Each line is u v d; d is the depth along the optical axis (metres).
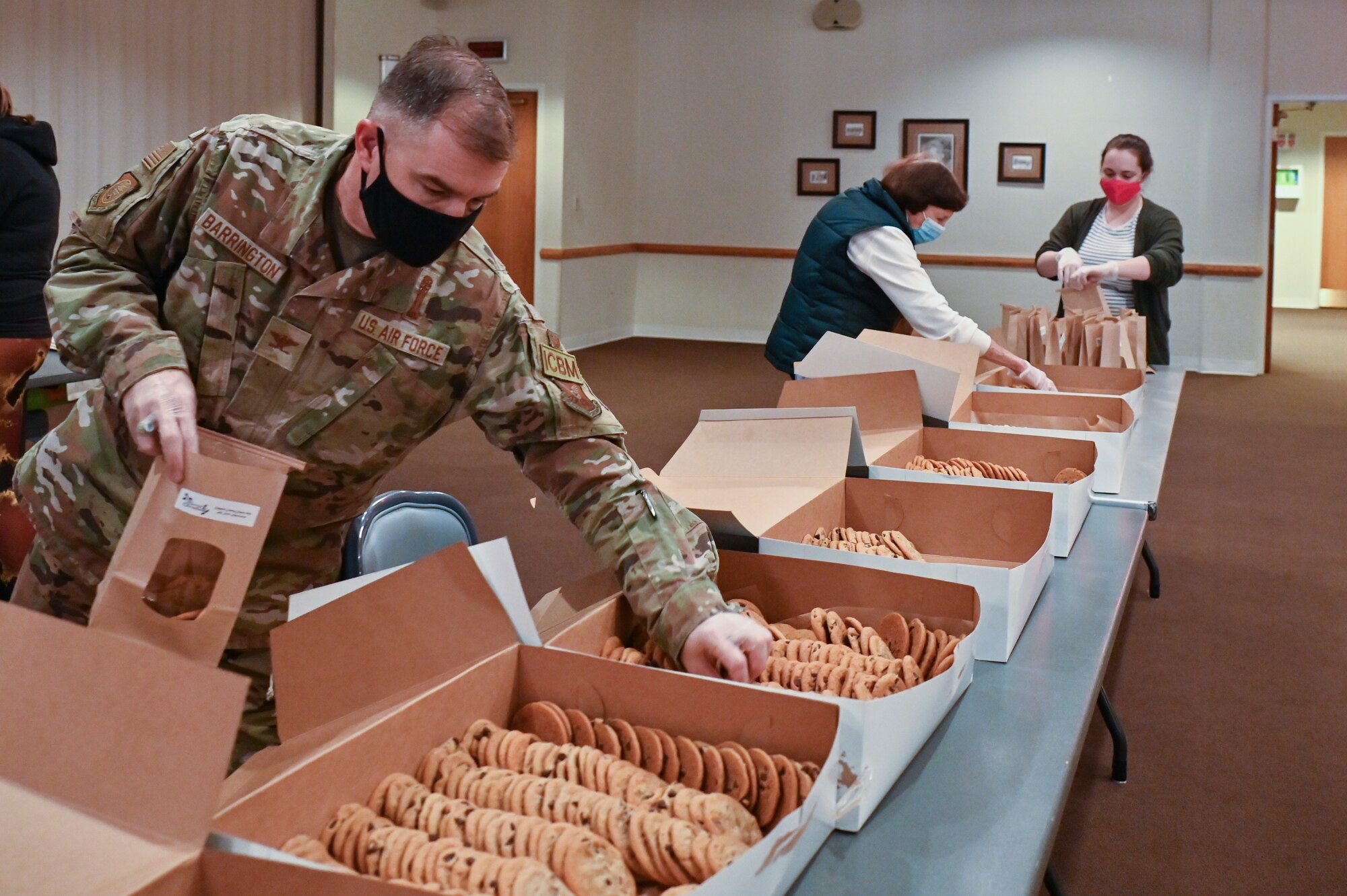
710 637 1.11
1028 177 8.75
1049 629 1.43
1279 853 2.29
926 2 8.82
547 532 4.29
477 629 1.07
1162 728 2.84
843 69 9.14
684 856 0.82
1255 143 8.18
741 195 9.66
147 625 0.91
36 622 0.81
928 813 0.97
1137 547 1.81
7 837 0.73
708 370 8.38
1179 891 2.16
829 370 2.33
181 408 1.01
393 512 1.75
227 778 0.90
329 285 1.17
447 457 5.48
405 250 1.12
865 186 2.79
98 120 5.57
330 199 1.17
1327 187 13.61
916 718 1.04
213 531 0.92
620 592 1.27
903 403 2.22
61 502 1.29
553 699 1.07
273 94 6.56
